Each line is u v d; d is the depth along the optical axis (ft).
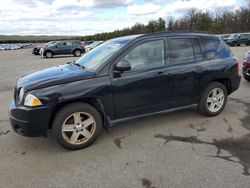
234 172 10.94
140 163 11.85
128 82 13.92
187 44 16.11
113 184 10.41
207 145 13.42
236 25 219.41
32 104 12.14
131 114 14.53
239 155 12.37
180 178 10.63
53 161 12.27
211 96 17.17
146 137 14.55
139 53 14.40
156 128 15.71
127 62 13.47
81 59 16.67
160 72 14.79
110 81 13.50
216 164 11.57
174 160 12.00
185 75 15.65
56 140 13.03
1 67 52.01
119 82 13.70
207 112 17.10
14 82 33.42
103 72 13.48
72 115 12.92
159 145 13.55
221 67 17.01
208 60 16.69
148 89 14.57
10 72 43.68
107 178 10.80
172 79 15.24
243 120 16.78
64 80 12.80
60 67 15.93
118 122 14.30
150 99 14.82
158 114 15.46
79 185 10.42
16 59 75.51
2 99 24.23
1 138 14.85
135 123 16.49
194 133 14.93
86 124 13.35
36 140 14.47
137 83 14.16
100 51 15.72
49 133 15.26
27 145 13.94
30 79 13.50
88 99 13.41
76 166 11.78
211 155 12.39
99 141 14.17
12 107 12.98
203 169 11.21
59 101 12.41
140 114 14.82
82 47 85.97
